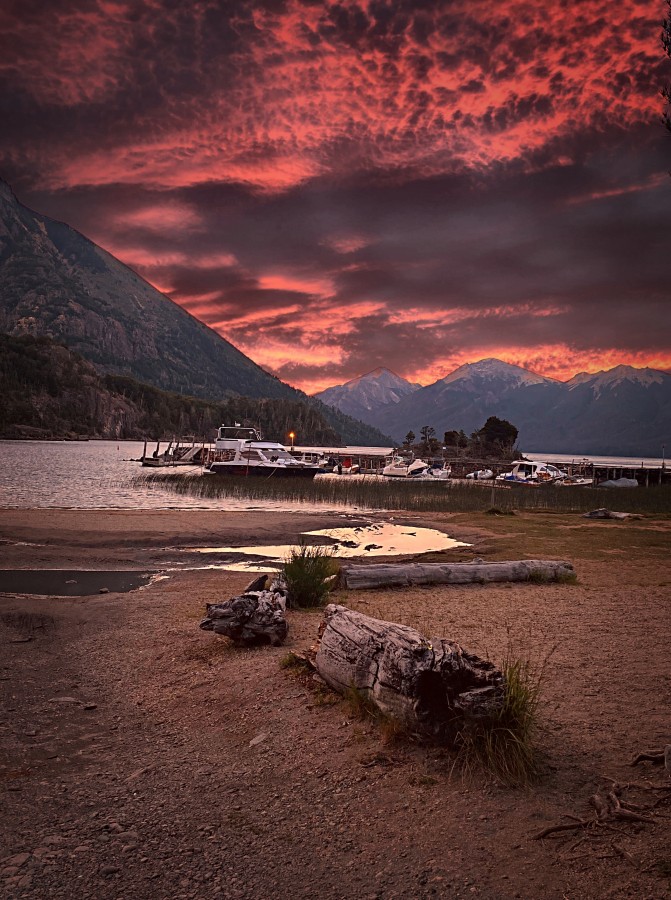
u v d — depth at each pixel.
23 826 3.52
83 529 17.12
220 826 3.51
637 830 3.15
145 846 3.31
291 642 7.25
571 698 5.14
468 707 4.09
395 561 13.71
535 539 17.97
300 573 9.43
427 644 4.48
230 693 5.69
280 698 5.43
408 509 29.31
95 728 5.10
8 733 4.96
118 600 10.00
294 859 3.16
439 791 3.74
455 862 3.05
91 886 2.97
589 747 4.19
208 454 76.38
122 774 4.22
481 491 39.97
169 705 5.58
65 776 4.19
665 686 5.42
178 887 2.95
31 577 12.01
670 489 47.72
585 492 41.16
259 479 45.09
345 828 3.43
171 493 34.72
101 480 42.78
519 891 2.79
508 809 3.49
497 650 6.64
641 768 3.83
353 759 4.23
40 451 107.25
